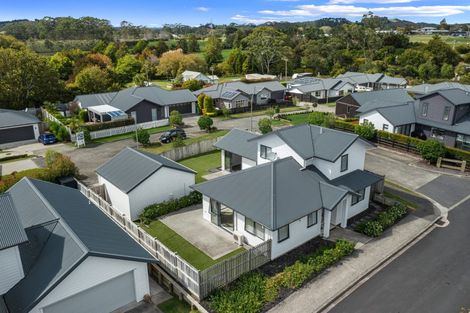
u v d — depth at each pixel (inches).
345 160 1101.1
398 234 1002.7
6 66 2352.4
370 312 717.3
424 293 771.4
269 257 867.4
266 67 4992.6
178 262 770.8
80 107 2359.7
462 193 1279.5
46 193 883.4
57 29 7716.5
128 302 730.2
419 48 5083.7
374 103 2103.8
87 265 647.1
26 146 1849.2
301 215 895.7
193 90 3280.0
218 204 1007.0
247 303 708.7
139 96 2357.3
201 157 1656.0
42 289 605.9
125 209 1098.7
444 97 1697.8
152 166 1124.5
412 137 1732.3
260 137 1188.5
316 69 4859.7
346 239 973.2
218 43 5841.5
